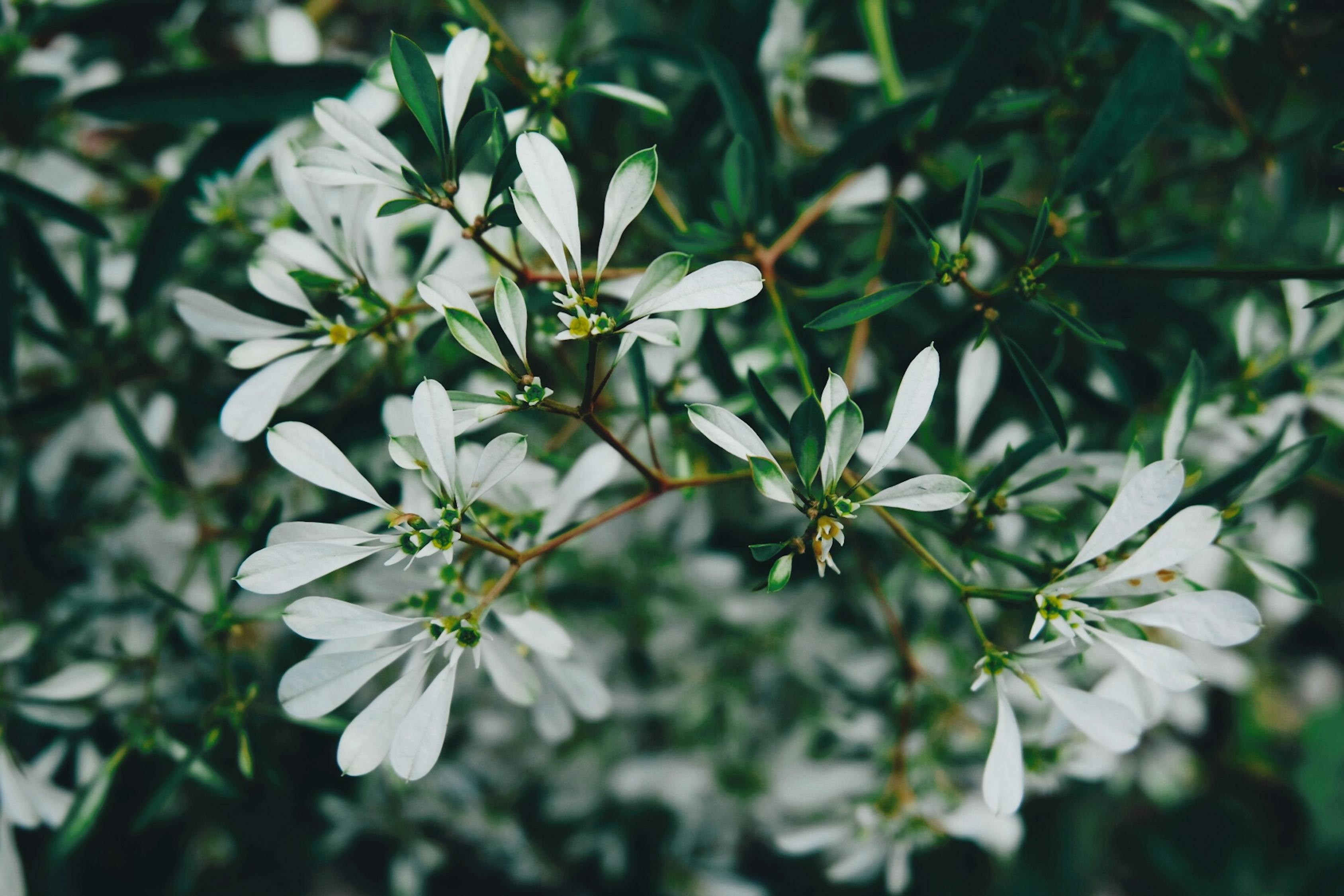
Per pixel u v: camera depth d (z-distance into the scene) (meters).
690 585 0.32
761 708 0.36
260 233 0.26
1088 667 0.26
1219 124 0.26
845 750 0.29
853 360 0.24
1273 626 0.45
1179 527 0.19
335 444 0.23
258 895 0.42
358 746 0.19
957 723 0.29
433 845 0.36
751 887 0.37
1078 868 0.41
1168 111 0.21
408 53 0.18
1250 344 0.24
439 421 0.19
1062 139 0.24
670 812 0.38
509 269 0.20
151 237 0.24
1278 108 0.24
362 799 0.35
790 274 0.24
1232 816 0.46
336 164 0.19
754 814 0.35
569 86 0.21
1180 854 0.46
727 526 0.32
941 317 0.26
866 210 0.26
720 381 0.23
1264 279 0.20
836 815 0.28
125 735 0.26
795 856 0.41
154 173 0.30
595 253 0.25
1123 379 0.24
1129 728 0.19
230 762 0.29
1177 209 0.29
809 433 0.18
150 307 0.25
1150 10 0.25
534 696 0.21
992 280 0.26
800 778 0.28
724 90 0.23
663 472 0.21
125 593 0.28
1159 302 0.23
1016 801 0.19
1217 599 0.19
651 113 0.25
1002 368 0.24
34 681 0.27
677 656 0.34
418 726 0.19
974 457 0.25
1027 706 0.29
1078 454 0.23
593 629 0.33
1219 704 0.48
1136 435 0.21
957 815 0.26
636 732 0.37
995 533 0.25
